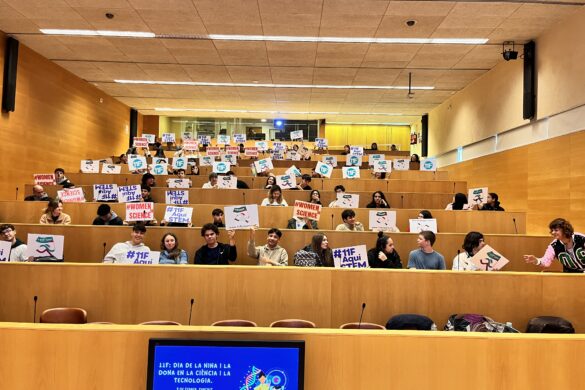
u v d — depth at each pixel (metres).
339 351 2.24
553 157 9.05
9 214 7.42
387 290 4.08
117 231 6.15
